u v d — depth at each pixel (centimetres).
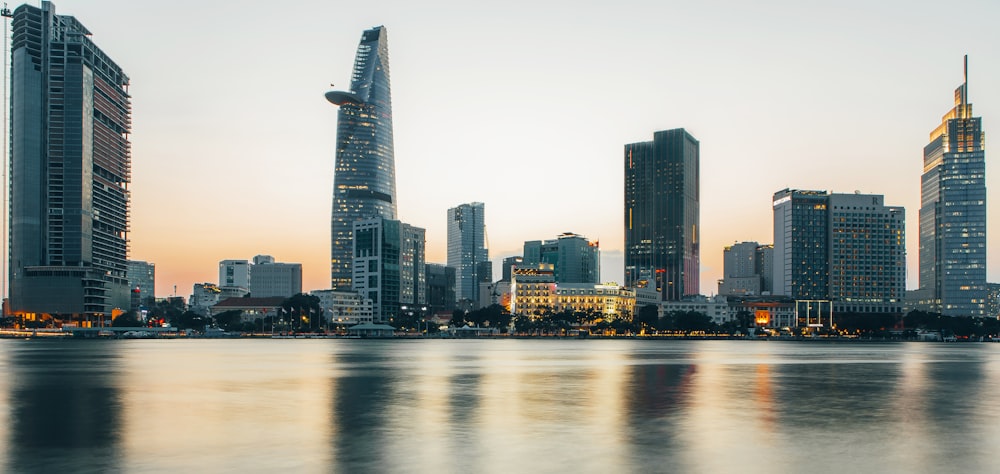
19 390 10831
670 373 14325
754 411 8500
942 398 9919
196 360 19100
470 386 11469
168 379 12756
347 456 5928
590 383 12031
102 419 7844
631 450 6181
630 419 7850
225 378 12975
